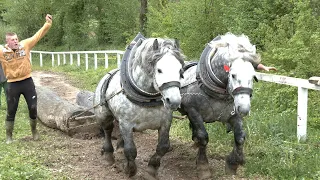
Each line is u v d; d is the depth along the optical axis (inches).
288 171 205.2
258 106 314.0
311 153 223.8
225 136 272.8
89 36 1117.1
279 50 308.0
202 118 208.7
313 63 300.5
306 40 312.8
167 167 231.0
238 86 173.0
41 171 207.0
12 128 275.4
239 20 400.2
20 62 264.5
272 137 252.4
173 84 166.2
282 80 262.2
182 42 449.4
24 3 1159.6
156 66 171.0
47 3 1143.6
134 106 190.7
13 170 199.9
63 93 514.6
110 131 237.9
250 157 232.7
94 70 713.6
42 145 270.7
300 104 243.9
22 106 405.7
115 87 205.5
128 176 210.7
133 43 202.8
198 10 444.8
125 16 1018.1
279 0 389.7
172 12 530.9
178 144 273.9
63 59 938.7
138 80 186.1
